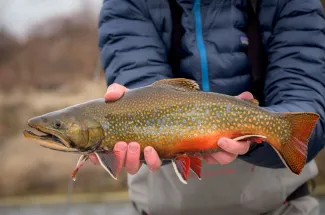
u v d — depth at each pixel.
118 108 0.72
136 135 0.71
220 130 0.72
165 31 0.95
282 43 0.93
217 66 0.91
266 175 0.98
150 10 0.94
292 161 0.72
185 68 0.93
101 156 0.71
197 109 0.71
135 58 0.90
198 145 0.72
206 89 0.92
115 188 2.32
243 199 0.98
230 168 0.97
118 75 0.91
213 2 0.93
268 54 0.96
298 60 0.91
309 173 1.02
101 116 0.72
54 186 2.41
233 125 0.72
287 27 0.93
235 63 0.92
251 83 0.96
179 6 0.94
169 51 0.96
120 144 0.70
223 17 0.93
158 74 0.90
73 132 0.70
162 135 0.71
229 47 0.92
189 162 0.70
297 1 0.93
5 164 2.60
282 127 0.73
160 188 0.99
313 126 0.71
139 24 0.93
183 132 0.71
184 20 0.94
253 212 0.99
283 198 0.99
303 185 1.03
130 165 0.71
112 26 0.94
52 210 1.97
